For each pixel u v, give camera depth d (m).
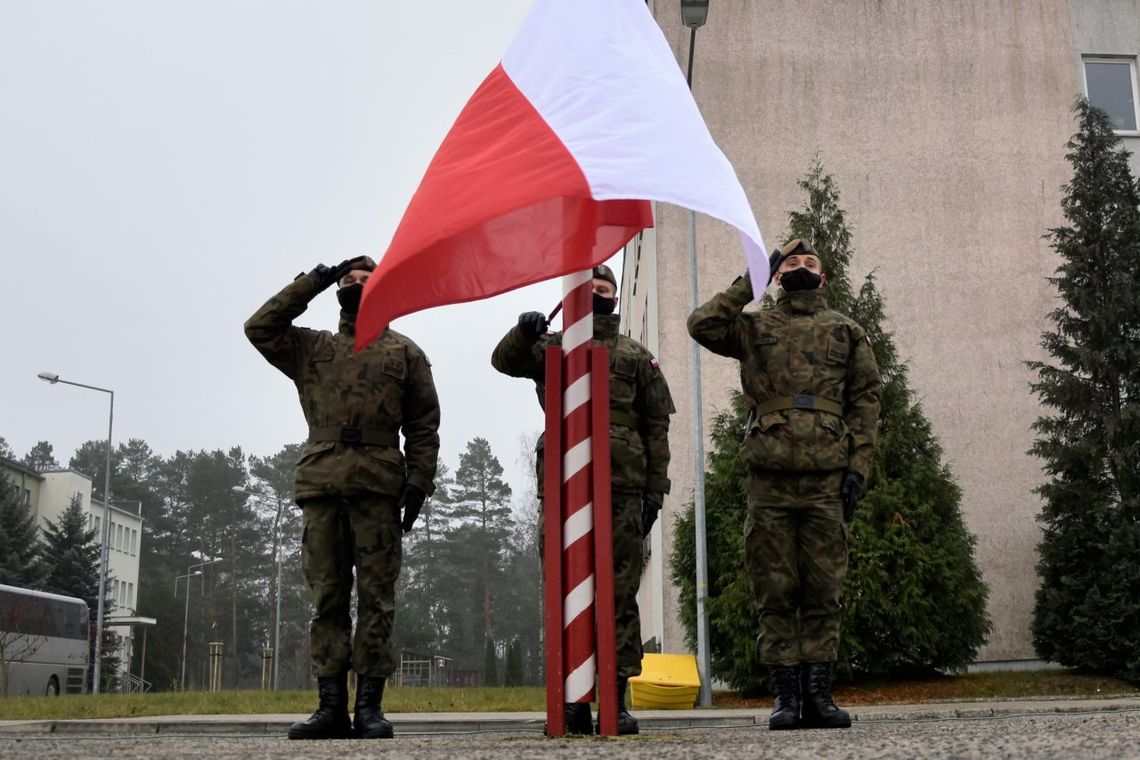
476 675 66.50
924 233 20.23
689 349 19.50
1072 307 17.17
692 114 4.56
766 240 20.23
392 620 5.89
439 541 74.19
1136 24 21.38
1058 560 16.16
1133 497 15.70
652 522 6.26
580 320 4.61
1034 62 21.00
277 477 83.69
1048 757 2.59
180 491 87.94
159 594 79.06
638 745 3.67
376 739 5.22
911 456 15.20
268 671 36.47
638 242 23.97
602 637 4.45
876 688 14.45
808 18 21.05
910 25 21.05
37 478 71.25
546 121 4.41
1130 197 17.09
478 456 76.12
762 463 6.07
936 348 19.73
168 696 15.58
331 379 5.92
